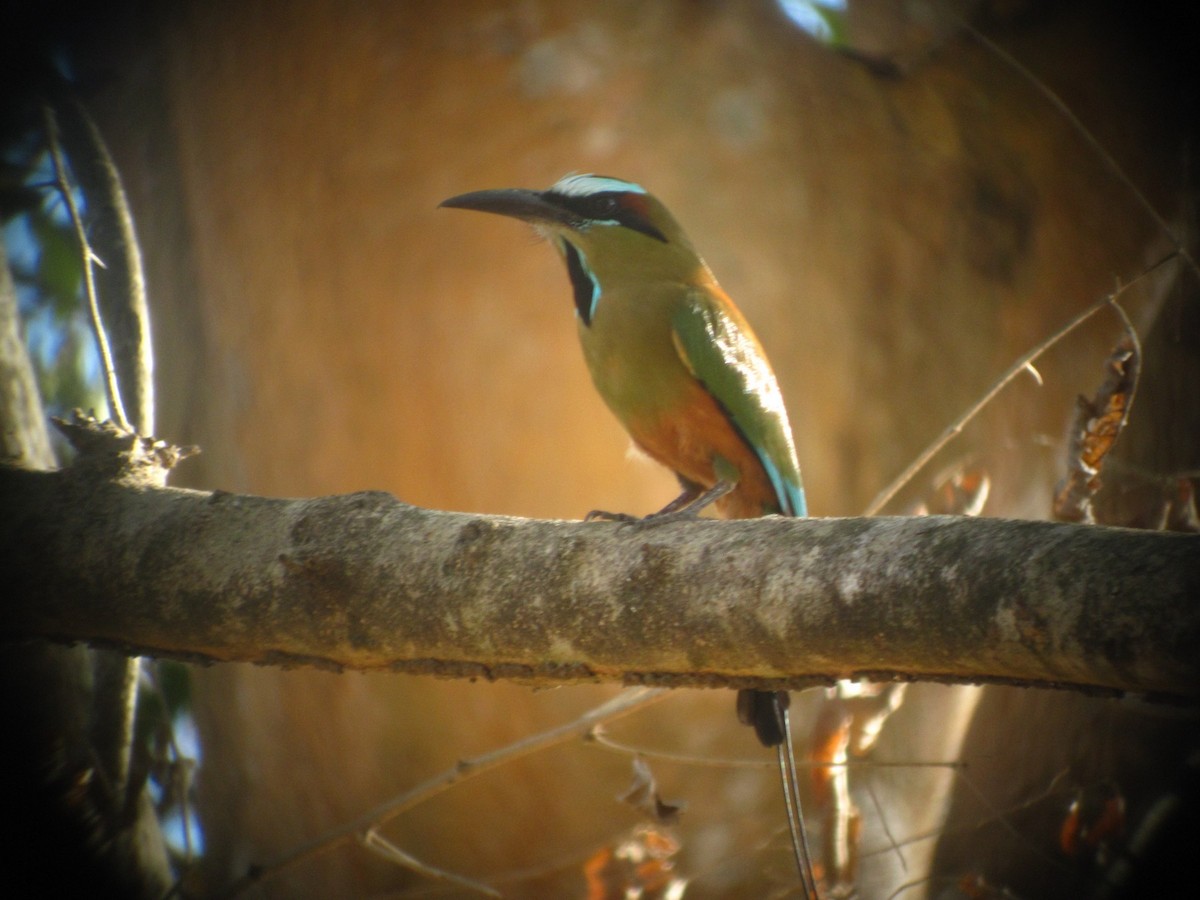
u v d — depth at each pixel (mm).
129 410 7578
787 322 14602
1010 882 9711
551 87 15344
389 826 12898
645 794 7551
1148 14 11539
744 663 4805
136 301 7762
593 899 7910
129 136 14594
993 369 12906
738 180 15039
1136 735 9914
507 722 13133
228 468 14047
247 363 14312
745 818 12078
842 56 14344
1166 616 3822
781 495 8414
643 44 15383
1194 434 9797
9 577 5738
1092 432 6973
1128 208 11734
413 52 15102
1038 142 12562
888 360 13961
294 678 13195
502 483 15359
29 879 7520
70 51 14062
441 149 15359
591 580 4988
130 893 8000
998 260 13211
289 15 14656
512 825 12758
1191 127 11094
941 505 10047
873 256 14250
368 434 14844
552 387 15438
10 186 11609
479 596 5152
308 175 14812
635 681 5105
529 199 9055
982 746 10273
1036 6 12477
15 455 7172
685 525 5047
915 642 4363
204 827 12539
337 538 5414
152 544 5637
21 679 7598
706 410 8219
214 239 14344
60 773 7625
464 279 15461
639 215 8812
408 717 13219
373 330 15023
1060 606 4012
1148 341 10148
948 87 13336
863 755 8969
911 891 9461
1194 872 8953
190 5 14273
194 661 5801
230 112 14461
